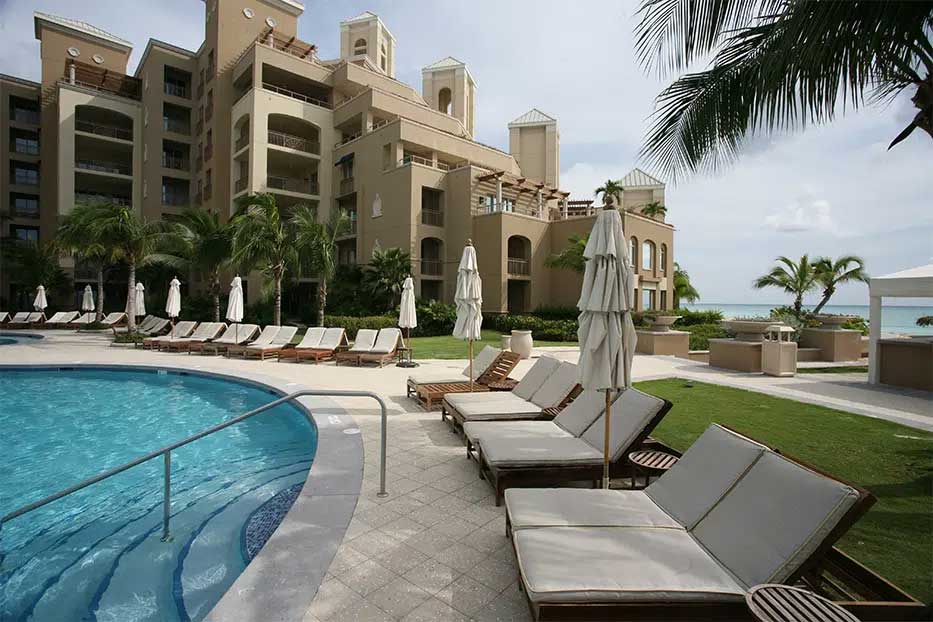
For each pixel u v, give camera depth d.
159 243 20.58
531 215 29.08
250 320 24.80
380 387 9.79
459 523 3.75
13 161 37.62
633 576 2.33
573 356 15.65
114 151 36.78
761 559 2.35
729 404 8.30
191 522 4.30
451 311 23.88
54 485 5.32
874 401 8.72
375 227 28.81
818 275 24.73
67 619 3.02
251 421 7.96
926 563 3.10
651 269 30.52
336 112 32.03
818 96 3.92
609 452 4.26
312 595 2.77
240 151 29.31
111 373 12.42
